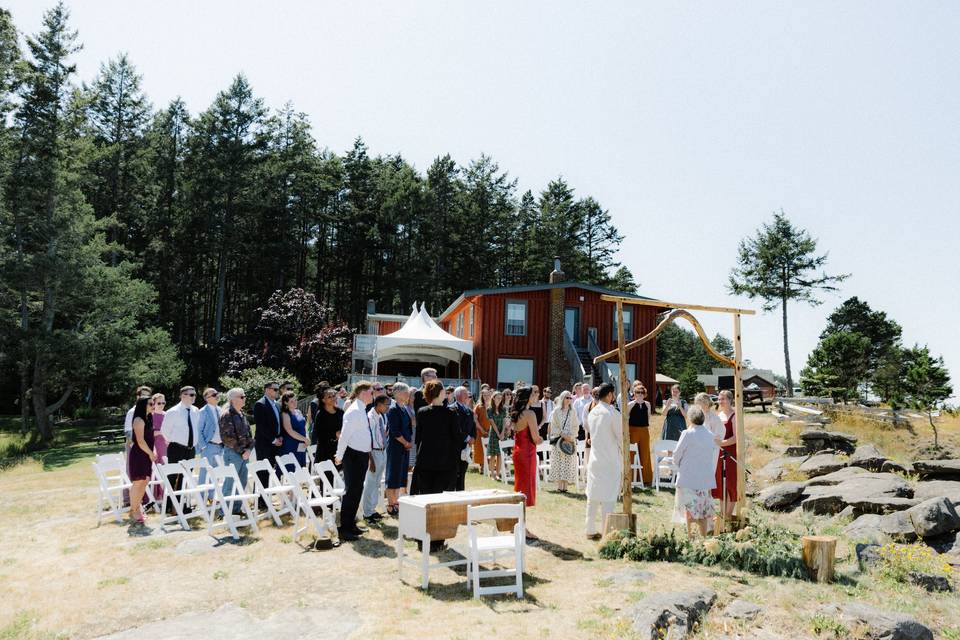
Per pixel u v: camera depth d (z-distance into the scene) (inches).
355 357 1186.0
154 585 269.0
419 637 210.8
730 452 385.7
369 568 290.2
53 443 1091.3
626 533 321.1
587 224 2527.1
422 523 263.6
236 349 1486.2
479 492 291.9
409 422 387.5
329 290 2319.1
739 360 369.7
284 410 424.2
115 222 1316.4
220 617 233.9
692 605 234.2
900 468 533.3
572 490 498.3
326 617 232.4
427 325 1095.6
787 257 1988.2
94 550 324.2
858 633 221.0
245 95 1953.7
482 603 245.3
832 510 433.4
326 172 2262.6
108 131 1952.5
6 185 1156.5
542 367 1227.9
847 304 3181.6
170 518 378.3
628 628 216.5
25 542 345.1
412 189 2121.1
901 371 2379.4
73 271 1173.1
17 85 1219.9
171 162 2087.8
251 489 381.4
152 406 420.5
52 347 1123.3
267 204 2001.7
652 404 1253.1
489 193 2418.8
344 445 333.1
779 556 292.2
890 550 313.7
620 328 358.0
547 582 271.7
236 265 2126.0
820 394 2171.5
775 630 225.1
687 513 337.1
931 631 233.8
